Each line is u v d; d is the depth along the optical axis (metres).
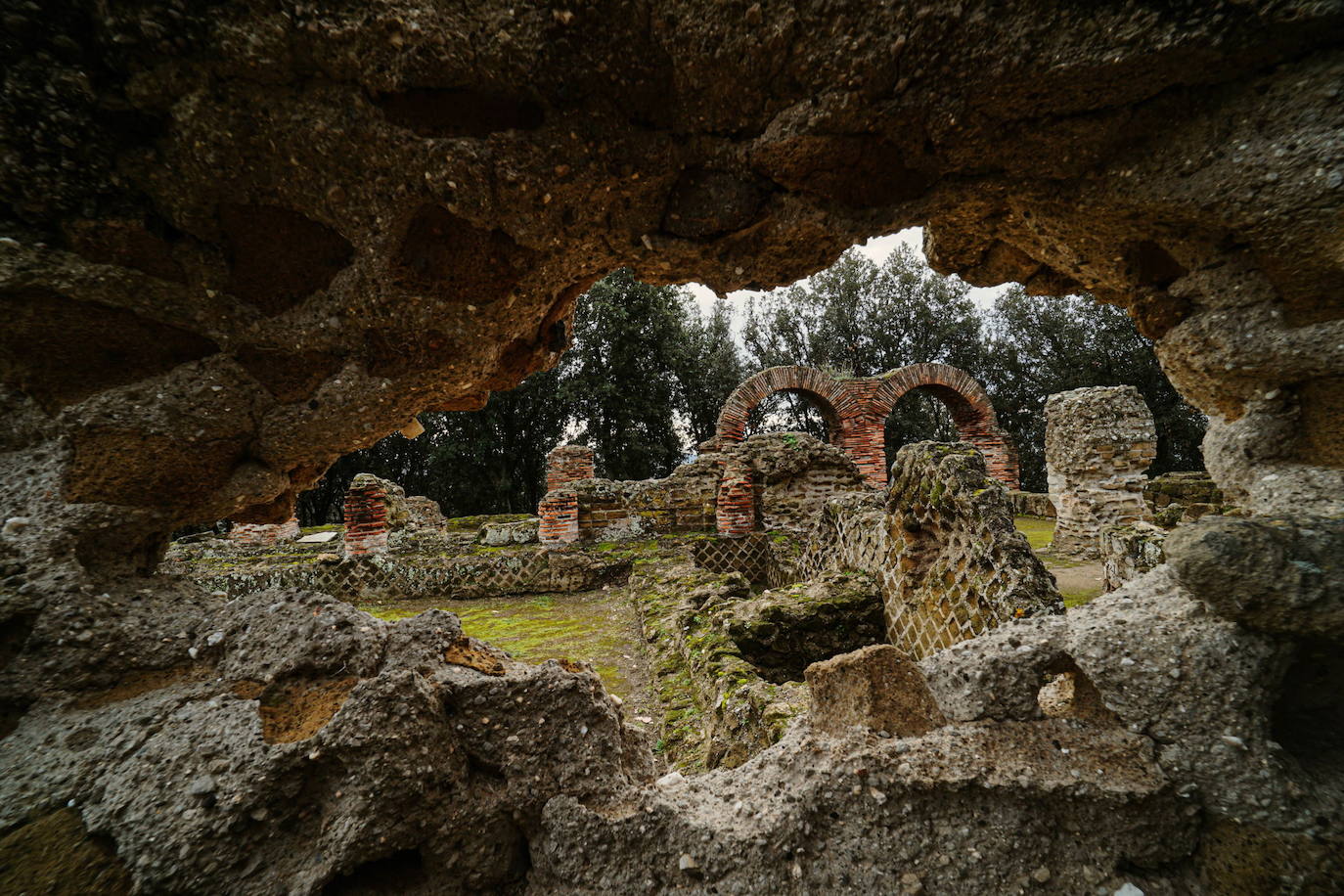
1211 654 1.37
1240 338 1.53
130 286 1.48
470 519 12.28
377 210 1.50
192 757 1.28
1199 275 1.60
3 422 1.47
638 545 7.86
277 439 1.70
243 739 1.30
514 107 1.45
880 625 3.78
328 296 1.62
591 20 1.35
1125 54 1.34
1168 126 1.47
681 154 1.60
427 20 1.31
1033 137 1.53
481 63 1.36
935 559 3.33
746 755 2.36
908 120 1.51
